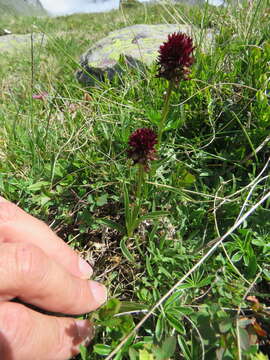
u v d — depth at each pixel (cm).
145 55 34
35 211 20
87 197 20
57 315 14
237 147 20
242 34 27
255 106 20
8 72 52
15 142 24
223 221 17
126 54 34
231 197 18
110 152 21
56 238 15
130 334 12
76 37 68
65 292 13
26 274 12
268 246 15
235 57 25
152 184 18
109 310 12
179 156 21
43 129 25
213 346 12
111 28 74
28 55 52
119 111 23
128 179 19
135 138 13
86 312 13
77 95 31
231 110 21
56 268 12
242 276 14
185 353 12
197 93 21
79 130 22
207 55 26
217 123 22
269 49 23
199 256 16
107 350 12
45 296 12
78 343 12
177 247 16
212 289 14
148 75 26
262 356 11
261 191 18
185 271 15
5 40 78
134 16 64
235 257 15
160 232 18
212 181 20
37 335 11
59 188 20
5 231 15
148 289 15
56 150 23
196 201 17
